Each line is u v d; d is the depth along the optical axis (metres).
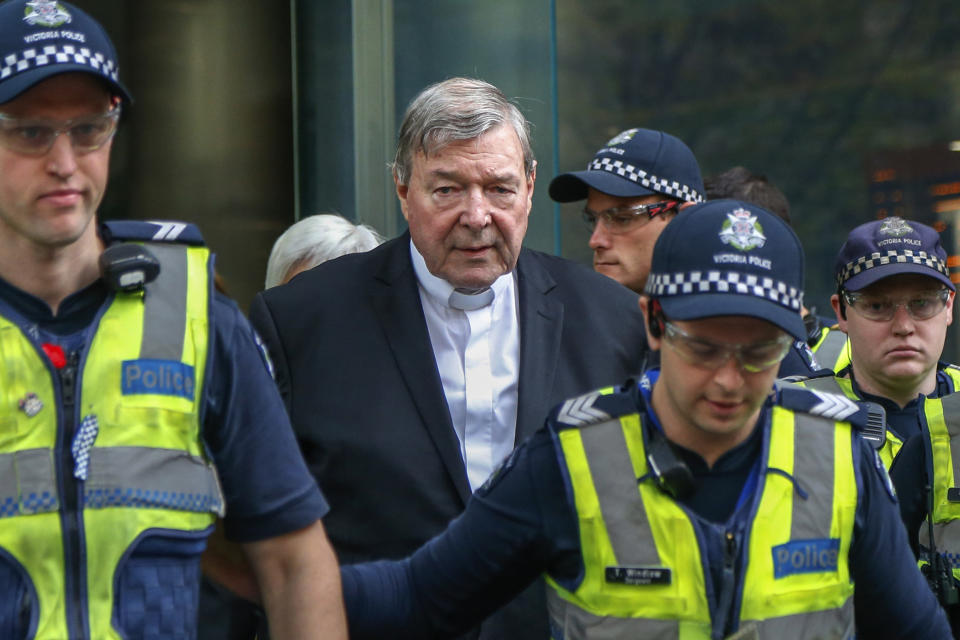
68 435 4.27
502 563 4.80
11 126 4.20
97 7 11.62
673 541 4.61
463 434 6.38
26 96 4.19
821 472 4.69
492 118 6.23
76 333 4.39
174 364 4.40
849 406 4.82
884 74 13.45
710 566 4.59
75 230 4.27
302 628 4.71
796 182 13.66
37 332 4.34
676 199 7.86
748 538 4.59
